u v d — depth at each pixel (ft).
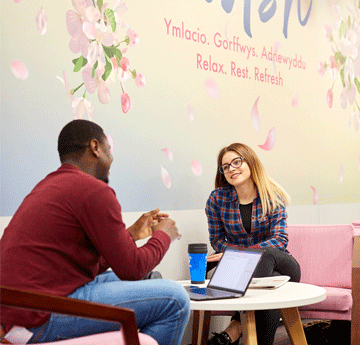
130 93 8.77
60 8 7.75
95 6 8.24
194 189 9.85
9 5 7.15
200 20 10.11
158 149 9.20
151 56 9.14
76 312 3.81
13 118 7.14
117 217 4.96
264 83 11.57
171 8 9.53
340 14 14.48
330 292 8.32
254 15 11.37
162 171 9.25
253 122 11.23
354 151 14.93
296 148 12.51
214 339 7.76
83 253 4.95
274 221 8.80
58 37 7.72
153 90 9.15
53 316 4.61
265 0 11.66
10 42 7.14
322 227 9.46
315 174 13.17
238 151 9.00
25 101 7.29
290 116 12.35
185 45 9.77
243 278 6.28
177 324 5.19
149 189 9.00
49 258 4.71
